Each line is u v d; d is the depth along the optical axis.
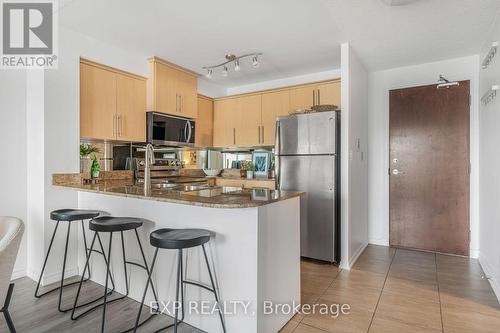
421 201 3.74
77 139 2.91
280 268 2.01
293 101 4.11
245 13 2.60
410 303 2.33
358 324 2.04
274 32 2.96
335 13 2.49
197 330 1.99
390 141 3.92
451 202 3.57
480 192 3.34
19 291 2.53
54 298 2.41
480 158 3.34
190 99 4.21
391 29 2.78
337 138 3.26
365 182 3.93
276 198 1.93
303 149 3.38
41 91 2.70
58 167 2.76
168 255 2.17
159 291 2.22
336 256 3.25
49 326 2.01
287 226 2.10
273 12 2.57
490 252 2.82
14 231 1.47
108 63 3.27
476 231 3.45
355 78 3.40
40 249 2.72
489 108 2.92
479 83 3.39
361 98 3.71
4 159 2.73
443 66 3.61
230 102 4.70
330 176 3.21
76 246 2.88
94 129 3.11
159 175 4.05
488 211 2.94
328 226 3.23
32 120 2.80
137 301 2.37
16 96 2.80
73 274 2.85
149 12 2.59
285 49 3.38
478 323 2.04
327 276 2.89
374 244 4.03
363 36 2.95
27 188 2.87
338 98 3.76
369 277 2.86
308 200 3.35
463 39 2.99
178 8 2.52
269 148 4.68
